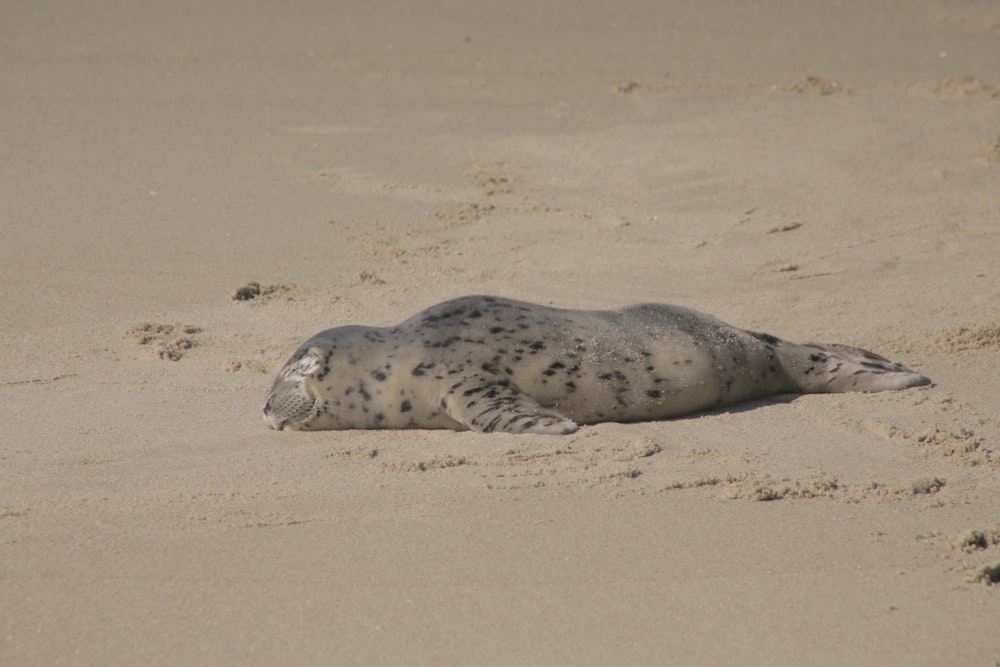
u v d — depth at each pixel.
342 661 14.27
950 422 22.42
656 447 21.05
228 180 40.88
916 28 64.31
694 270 34.00
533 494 19.12
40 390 25.34
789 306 30.94
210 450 21.67
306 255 35.00
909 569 16.42
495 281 33.09
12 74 50.72
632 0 66.81
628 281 33.12
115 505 18.95
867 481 19.53
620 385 22.80
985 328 27.70
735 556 16.86
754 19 64.69
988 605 15.37
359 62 54.44
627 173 42.47
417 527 17.97
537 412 22.02
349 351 23.03
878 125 46.34
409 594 15.84
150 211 37.94
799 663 14.07
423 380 22.52
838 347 25.89
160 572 16.55
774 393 24.61
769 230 37.09
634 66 55.56
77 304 31.02
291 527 18.03
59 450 21.62
